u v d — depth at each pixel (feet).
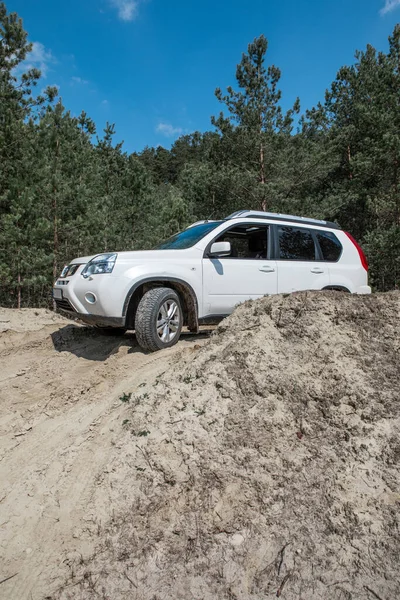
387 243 46.80
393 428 7.89
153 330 13.16
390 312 10.93
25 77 43.91
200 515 6.75
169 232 53.06
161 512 6.89
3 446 9.59
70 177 43.70
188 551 6.25
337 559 5.90
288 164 50.31
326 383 9.00
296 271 16.55
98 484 7.64
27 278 39.47
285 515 6.61
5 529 7.07
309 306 11.03
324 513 6.58
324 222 18.70
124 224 56.90
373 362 9.49
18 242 37.58
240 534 6.40
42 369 14.56
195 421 8.40
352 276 17.84
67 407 10.96
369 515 6.45
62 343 17.53
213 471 7.36
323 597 5.44
